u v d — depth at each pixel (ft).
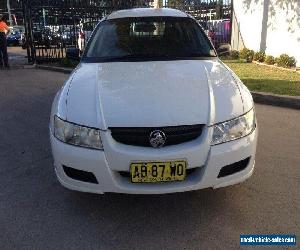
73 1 47.06
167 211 10.68
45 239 9.62
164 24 14.85
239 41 42.96
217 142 9.53
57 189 12.20
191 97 10.03
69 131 9.86
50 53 47.44
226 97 10.26
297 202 10.96
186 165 9.30
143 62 12.78
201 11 48.11
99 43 14.28
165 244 9.27
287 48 35.29
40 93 27.89
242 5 41.73
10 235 9.84
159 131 9.24
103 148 9.43
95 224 10.20
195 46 13.99
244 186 11.94
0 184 12.71
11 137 17.67
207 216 10.38
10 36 89.20
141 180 9.34
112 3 49.08
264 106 21.95
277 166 13.39
